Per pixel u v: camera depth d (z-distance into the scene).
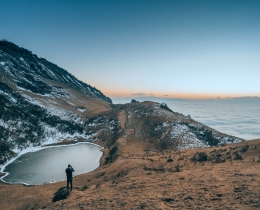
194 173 18.09
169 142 74.94
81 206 12.07
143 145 72.44
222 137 83.25
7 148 68.94
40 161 63.47
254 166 17.61
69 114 117.69
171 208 9.74
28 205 25.64
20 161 63.28
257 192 10.44
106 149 80.50
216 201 10.03
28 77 146.25
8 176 49.47
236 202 9.50
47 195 28.53
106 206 11.30
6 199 30.16
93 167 57.25
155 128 92.12
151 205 10.34
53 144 87.94
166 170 22.33
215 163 22.11
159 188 14.05
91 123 112.88
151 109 116.81
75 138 98.88
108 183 20.09
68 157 68.88
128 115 115.81
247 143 30.72
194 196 11.13
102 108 155.25
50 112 109.62
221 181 13.77
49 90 143.75
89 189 19.58
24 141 79.38
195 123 99.00
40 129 92.75
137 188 14.99
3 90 102.88
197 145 73.69
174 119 99.88
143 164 29.97
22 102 103.06
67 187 18.78
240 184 12.40
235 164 19.70
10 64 147.25
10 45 187.25
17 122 85.31
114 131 101.38
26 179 47.28
